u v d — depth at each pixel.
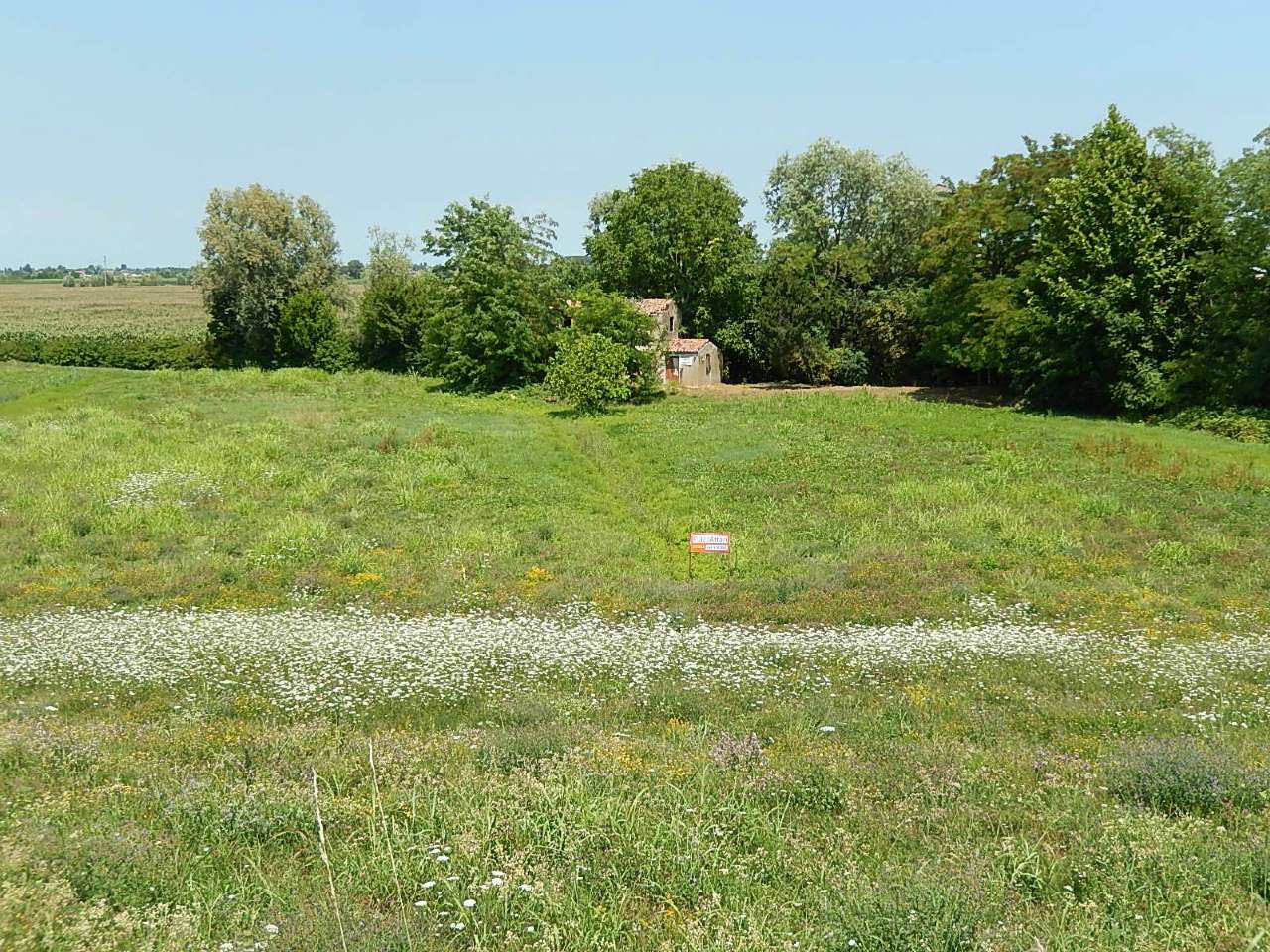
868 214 83.50
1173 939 7.64
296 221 89.75
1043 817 10.61
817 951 7.44
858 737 14.55
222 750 13.24
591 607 23.83
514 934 7.70
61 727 14.59
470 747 13.28
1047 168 60.88
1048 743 14.44
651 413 55.56
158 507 33.84
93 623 21.97
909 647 20.28
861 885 8.37
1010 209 61.69
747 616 23.12
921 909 7.73
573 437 49.00
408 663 18.69
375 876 8.80
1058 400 55.34
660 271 81.00
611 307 60.50
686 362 74.12
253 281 87.19
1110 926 7.89
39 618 22.47
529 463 41.97
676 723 15.35
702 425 50.44
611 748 13.14
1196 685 17.56
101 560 28.61
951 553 28.92
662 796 10.90
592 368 56.19
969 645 20.45
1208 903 8.30
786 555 29.22
